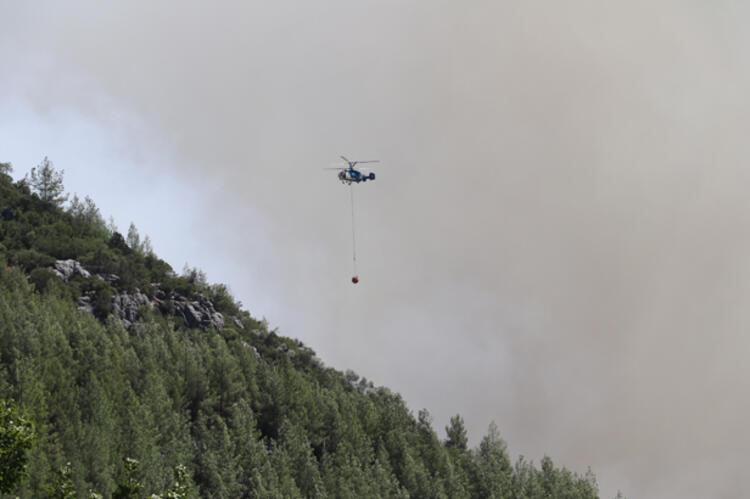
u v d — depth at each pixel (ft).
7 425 379.35
